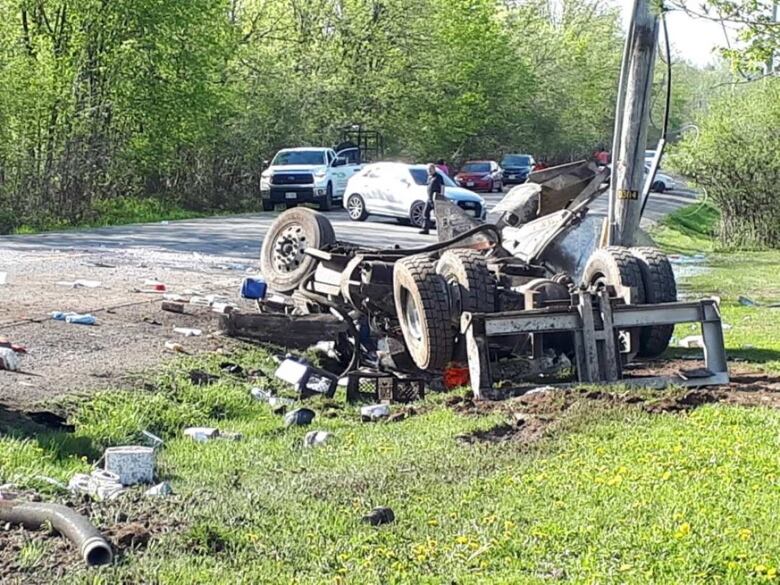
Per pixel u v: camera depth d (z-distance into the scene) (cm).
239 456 834
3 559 548
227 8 4534
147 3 3644
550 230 1281
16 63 3145
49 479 694
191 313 1397
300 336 1283
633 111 1432
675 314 1034
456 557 563
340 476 738
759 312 1739
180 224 3091
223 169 4275
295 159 3931
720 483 671
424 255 1248
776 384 1032
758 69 1538
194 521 621
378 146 5647
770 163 3416
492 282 1076
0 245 2172
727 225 3525
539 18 8825
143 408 949
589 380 1010
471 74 6806
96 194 3481
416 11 5975
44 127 3272
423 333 1056
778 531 585
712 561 545
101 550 546
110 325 1269
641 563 547
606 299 1020
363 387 1140
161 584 521
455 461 765
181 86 3859
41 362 1058
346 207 3412
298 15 5622
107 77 3659
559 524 604
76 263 1864
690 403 927
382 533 602
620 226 1437
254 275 1841
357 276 1219
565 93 8400
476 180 5384
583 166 1416
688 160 3525
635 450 764
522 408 934
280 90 4638
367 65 5822
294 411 986
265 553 570
